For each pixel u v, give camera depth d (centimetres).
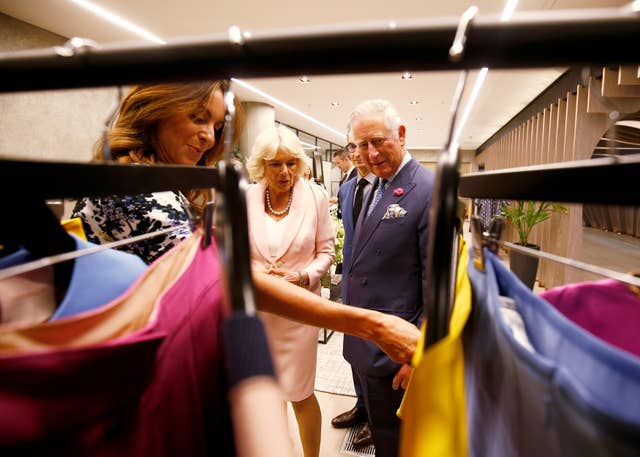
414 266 139
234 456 48
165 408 35
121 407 29
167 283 40
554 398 21
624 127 431
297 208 170
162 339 31
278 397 25
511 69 27
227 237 31
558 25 25
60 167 32
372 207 162
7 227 36
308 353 156
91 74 32
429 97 645
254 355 26
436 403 26
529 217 445
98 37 404
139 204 66
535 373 23
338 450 179
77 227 58
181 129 80
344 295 181
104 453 28
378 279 143
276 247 165
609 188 26
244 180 32
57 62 32
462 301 34
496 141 1060
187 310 40
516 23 25
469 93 627
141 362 29
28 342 27
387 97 652
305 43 28
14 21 360
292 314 66
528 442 25
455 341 27
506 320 34
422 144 1379
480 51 26
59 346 28
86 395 25
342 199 208
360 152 157
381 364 132
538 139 634
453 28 26
